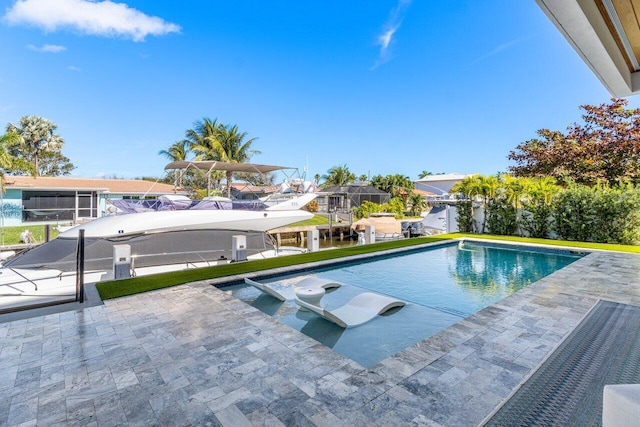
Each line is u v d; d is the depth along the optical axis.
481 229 14.74
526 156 19.56
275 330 3.80
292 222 10.95
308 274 7.65
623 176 15.24
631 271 6.58
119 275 6.35
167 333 3.73
